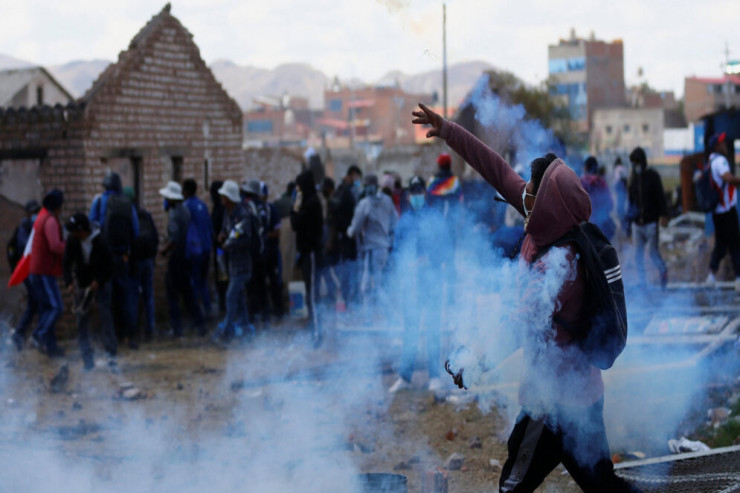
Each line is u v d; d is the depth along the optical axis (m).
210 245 12.62
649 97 92.38
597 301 3.71
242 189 11.62
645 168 11.98
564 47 84.88
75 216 9.66
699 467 5.38
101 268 9.78
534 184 3.98
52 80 34.22
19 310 13.35
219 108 16.53
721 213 11.78
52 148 13.11
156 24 14.62
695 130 19.98
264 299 12.72
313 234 11.02
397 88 130.50
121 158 13.98
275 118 124.56
